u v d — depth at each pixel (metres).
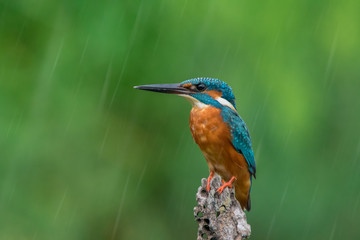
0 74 13.62
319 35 13.63
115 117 14.38
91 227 14.38
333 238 13.16
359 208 13.40
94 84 13.68
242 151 9.80
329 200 13.32
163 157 14.52
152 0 13.59
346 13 13.77
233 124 9.72
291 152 12.62
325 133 13.43
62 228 13.81
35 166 13.59
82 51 13.29
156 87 10.09
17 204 13.36
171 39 13.71
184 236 14.52
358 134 13.59
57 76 13.48
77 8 13.43
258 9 13.30
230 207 8.28
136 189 14.71
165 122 14.67
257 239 12.94
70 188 13.97
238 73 13.07
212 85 9.99
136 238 14.64
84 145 14.13
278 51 13.10
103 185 14.35
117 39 13.27
